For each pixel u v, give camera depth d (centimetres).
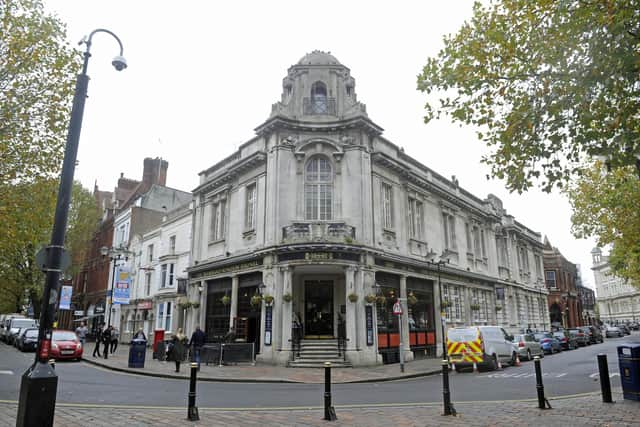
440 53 941
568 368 1936
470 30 920
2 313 5969
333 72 2477
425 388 1396
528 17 811
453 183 3309
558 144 831
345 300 2205
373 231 2288
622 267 2198
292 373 1753
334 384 1514
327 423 818
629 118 798
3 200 1322
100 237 5172
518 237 4409
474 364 1916
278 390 1345
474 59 888
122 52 921
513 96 872
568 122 812
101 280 4794
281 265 2123
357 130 2355
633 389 998
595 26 720
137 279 3897
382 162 2434
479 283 3369
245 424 802
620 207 1775
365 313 2114
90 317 4472
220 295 2644
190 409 840
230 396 1200
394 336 2331
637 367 998
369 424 809
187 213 3291
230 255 2555
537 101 827
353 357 2009
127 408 959
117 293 2761
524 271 4409
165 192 4775
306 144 2317
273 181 2269
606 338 5756
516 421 812
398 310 1911
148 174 5162
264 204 2341
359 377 1669
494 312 3534
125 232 4484
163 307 3338
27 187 1369
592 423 778
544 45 789
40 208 1401
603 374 1002
